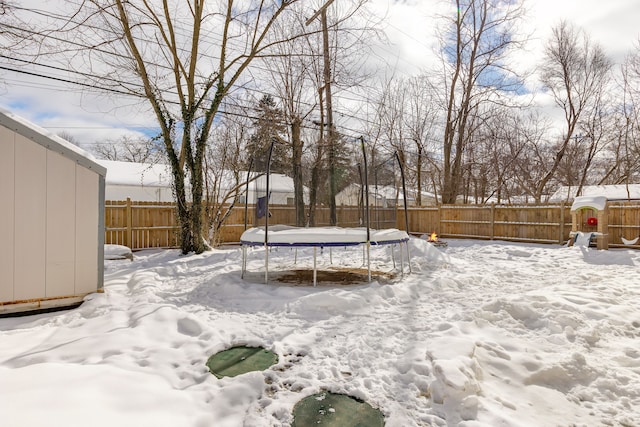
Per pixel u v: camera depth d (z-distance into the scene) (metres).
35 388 1.79
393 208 6.03
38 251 3.52
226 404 1.88
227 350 2.63
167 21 7.71
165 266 6.22
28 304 3.44
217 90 8.21
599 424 1.80
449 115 16.48
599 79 16.75
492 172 19.19
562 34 16.91
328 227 5.98
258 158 6.29
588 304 3.55
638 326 3.15
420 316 3.34
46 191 3.58
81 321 3.19
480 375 2.18
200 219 8.37
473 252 9.07
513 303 3.32
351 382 2.13
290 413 1.83
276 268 6.12
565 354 2.47
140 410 1.72
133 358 2.35
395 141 16.50
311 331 2.94
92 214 3.88
